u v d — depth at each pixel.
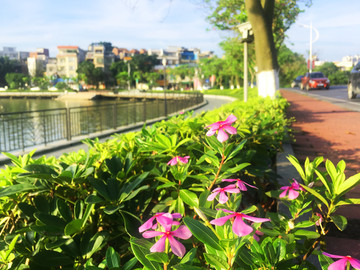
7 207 1.60
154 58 118.62
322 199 1.36
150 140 2.24
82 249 1.41
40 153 9.45
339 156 4.83
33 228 1.34
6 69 126.88
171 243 0.89
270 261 1.06
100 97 90.19
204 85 101.25
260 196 2.67
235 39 28.72
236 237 0.96
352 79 15.45
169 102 23.39
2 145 9.88
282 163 3.64
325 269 0.98
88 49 153.00
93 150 2.37
